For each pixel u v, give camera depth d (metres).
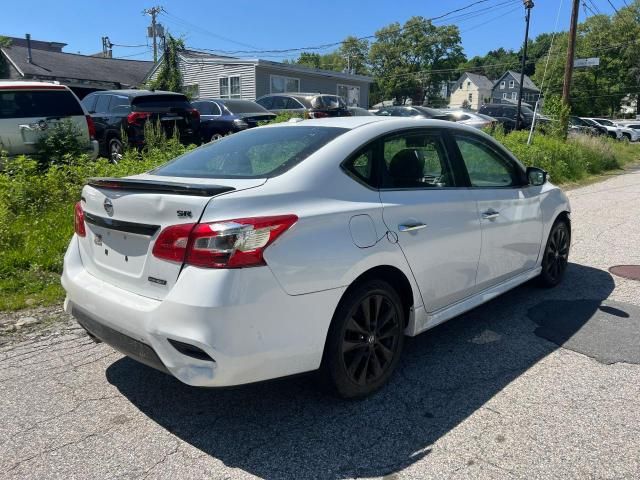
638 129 37.66
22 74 29.20
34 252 5.53
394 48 77.38
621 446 2.83
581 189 13.98
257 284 2.65
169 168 3.68
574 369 3.70
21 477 2.58
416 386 3.46
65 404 3.24
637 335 4.26
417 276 3.48
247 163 3.29
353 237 3.04
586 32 62.62
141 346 2.83
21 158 7.24
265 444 2.85
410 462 2.71
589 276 5.84
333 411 3.17
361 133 3.43
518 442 2.87
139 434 2.94
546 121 21.86
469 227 3.89
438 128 3.95
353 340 3.15
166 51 25.22
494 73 105.25
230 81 27.19
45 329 4.32
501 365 3.76
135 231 2.88
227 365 2.60
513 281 4.63
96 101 13.11
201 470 2.64
